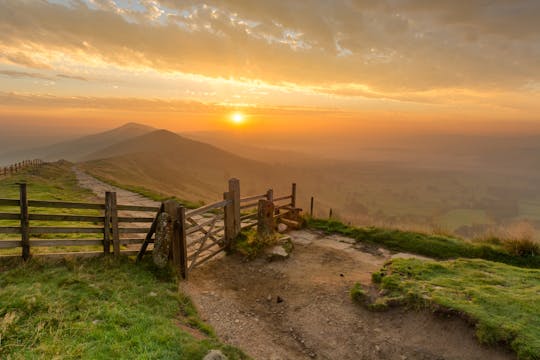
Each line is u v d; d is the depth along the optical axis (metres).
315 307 7.04
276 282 8.38
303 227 13.76
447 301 5.98
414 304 6.30
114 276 6.79
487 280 7.05
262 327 6.27
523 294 6.21
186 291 7.19
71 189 24.38
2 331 4.06
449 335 5.50
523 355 4.62
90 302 5.31
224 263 9.47
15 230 6.62
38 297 5.08
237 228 10.84
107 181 32.31
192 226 8.69
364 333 6.01
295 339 5.94
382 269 8.16
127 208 7.84
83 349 3.99
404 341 5.64
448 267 7.91
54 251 7.78
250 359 4.87
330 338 5.95
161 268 7.64
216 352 4.34
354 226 13.48
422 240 11.40
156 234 7.79
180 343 4.59
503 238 11.08
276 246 10.40
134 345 4.32
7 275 5.97
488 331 5.16
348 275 8.79
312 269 9.27
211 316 6.37
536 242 10.19
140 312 5.39
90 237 10.12
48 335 4.23
